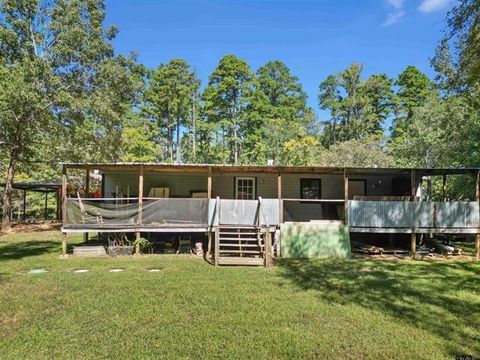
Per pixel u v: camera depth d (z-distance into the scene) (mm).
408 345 5402
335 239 13266
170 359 4887
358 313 6766
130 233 14836
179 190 16812
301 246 13195
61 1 22109
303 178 16875
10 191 22125
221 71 46625
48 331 5773
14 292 7973
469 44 10758
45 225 23891
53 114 22156
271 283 8992
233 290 8273
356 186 16984
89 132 23328
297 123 45000
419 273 10352
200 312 6727
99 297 7594
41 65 20109
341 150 31781
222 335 5672
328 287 8656
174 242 14633
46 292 7969
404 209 13344
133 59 24906
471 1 10164
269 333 5777
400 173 15344
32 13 21719
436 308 7117
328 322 6297
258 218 13312
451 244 15438
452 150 22484
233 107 47469
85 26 22719
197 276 9680
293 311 6832
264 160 39531
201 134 49812
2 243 16484
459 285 8945
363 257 13141
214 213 13211
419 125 28922
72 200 12719
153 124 46000
